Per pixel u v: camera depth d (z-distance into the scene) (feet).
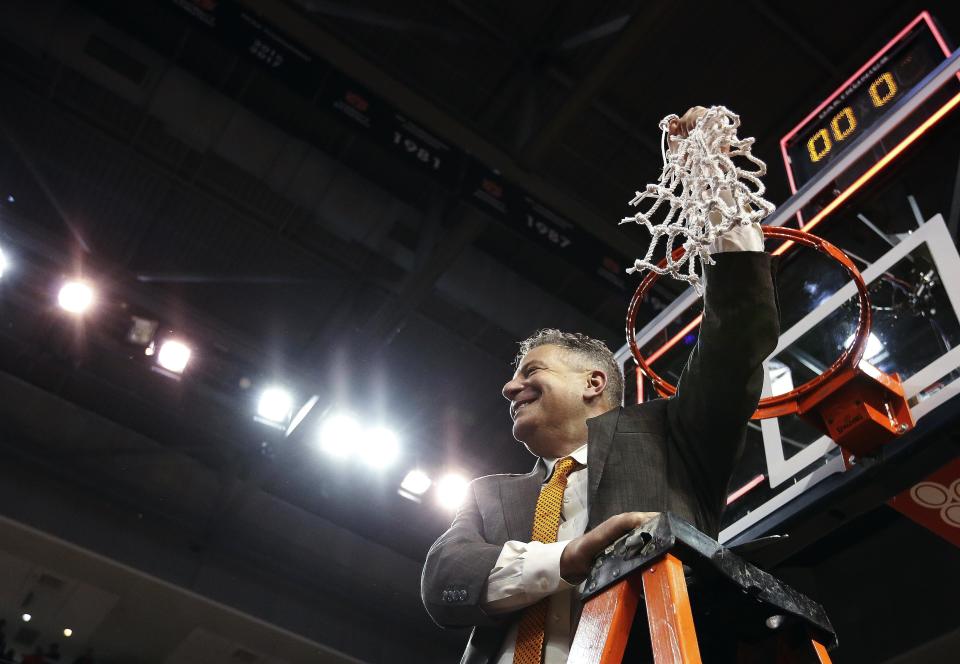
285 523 35.29
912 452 9.08
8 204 27.20
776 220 13.12
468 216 23.91
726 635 3.70
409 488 32.86
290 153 24.27
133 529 33.50
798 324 11.98
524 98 22.70
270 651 35.45
